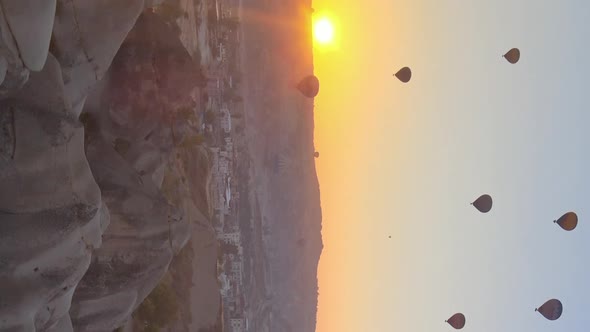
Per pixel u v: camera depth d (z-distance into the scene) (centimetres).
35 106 921
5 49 795
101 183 1484
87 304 1375
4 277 865
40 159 913
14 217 886
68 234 952
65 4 1086
